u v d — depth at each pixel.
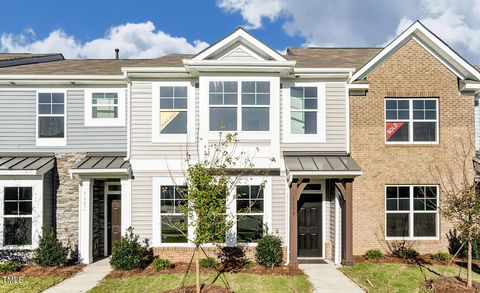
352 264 13.09
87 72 15.00
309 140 14.19
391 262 13.43
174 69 13.59
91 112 14.76
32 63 18.50
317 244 14.57
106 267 13.27
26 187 13.58
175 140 13.86
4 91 14.65
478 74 14.30
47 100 14.73
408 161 14.53
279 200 13.84
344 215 13.37
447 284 10.88
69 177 14.49
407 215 14.50
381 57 14.45
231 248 13.53
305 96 14.35
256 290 10.65
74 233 14.29
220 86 13.73
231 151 13.63
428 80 14.68
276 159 13.65
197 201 9.63
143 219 13.73
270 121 13.73
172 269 12.62
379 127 14.55
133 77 13.88
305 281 11.45
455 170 14.52
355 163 13.34
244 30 13.34
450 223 14.30
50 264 13.04
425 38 14.58
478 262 13.51
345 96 14.34
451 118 14.65
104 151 14.68
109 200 15.21
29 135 14.61
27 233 13.52
